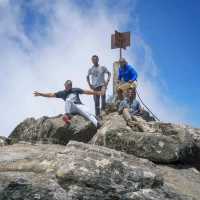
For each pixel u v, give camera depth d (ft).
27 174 27.40
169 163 40.81
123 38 55.52
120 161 28.89
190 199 29.89
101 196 26.61
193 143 42.88
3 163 29.81
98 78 50.24
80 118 45.29
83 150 31.60
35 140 45.19
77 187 26.55
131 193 27.32
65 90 46.16
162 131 43.42
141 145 40.83
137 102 47.70
